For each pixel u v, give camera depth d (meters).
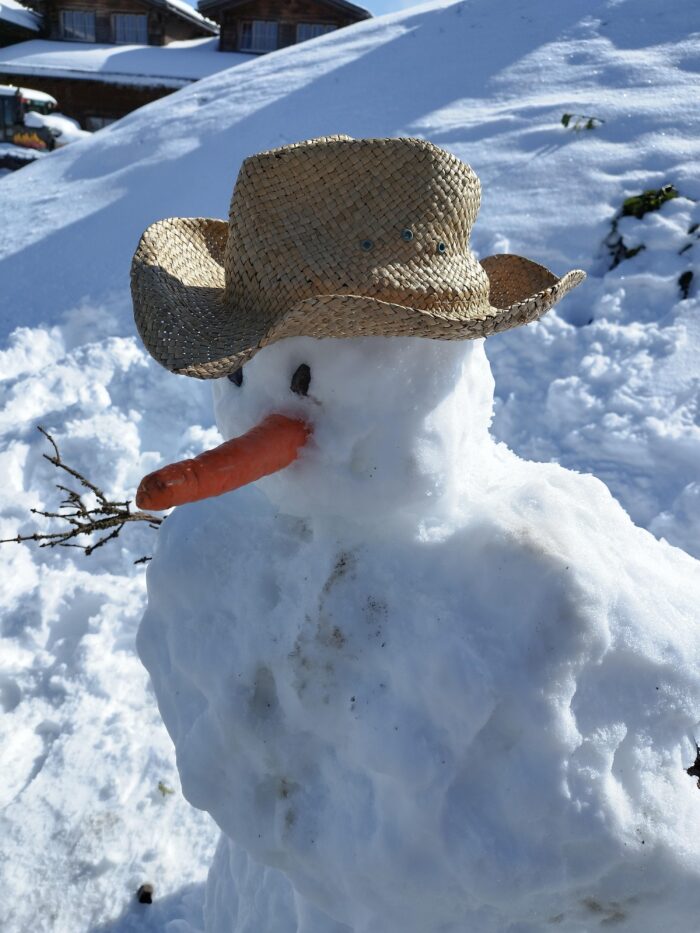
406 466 0.52
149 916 0.96
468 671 0.48
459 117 2.80
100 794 1.09
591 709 0.49
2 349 2.33
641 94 2.60
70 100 7.77
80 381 2.04
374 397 0.51
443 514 0.56
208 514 0.65
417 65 3.25
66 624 1.41
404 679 0.51
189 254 0.65
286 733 0.58
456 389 0.54
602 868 0.48
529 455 1.69
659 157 2.26
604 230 2.08
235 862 0.79
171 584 0.64
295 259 0.51
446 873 0.50
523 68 2.99
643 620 0.50
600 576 0.50
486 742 0.49
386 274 0.50
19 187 3.41
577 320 1.94
